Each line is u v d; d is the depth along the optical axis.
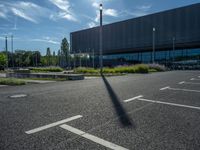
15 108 6.11
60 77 21.06
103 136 3.86
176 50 62.81
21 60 112.44
